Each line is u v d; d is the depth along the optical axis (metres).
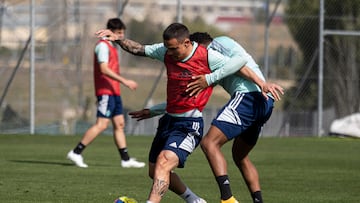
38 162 32.59
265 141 47.62
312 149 42.56
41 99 51.91
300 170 31.11
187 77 17.73
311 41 52.00
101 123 31.05
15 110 51.03
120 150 31.20
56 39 51.38
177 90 17.88
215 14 62.41
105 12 52.88
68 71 51.94
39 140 45.19
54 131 50.53
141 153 38.44
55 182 25.56
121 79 30.28
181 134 17.89
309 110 52.38
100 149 40.50
